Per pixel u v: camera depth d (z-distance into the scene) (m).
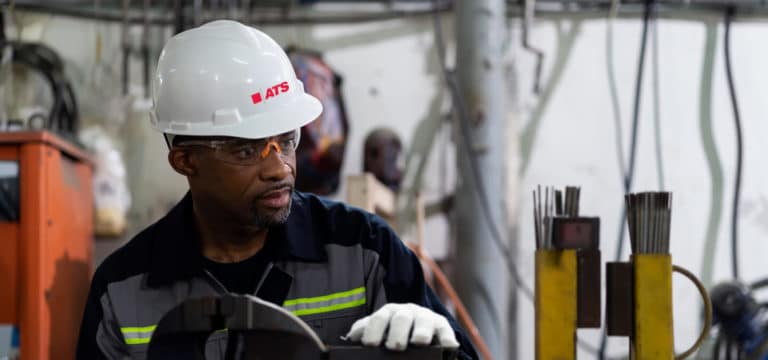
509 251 3.15
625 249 3.19
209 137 1.44
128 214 3.17
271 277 1.53
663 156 3.20
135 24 3.23
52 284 2.52
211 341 1.45
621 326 1.28
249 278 1.55
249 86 1.49
